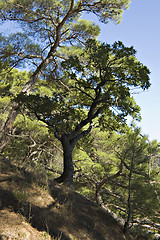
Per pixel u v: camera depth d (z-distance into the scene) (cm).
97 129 1630
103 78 1039
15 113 1395
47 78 1730
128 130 1130
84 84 1084
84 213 575
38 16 1549
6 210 382
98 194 1098
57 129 1012
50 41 1695
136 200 692
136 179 749
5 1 1370
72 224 469
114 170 1296
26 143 1712
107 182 1036
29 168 653
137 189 702
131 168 795
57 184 682
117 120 1116
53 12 1568
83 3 1595
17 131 1756
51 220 427
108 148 1414
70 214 513
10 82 1706
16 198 429
